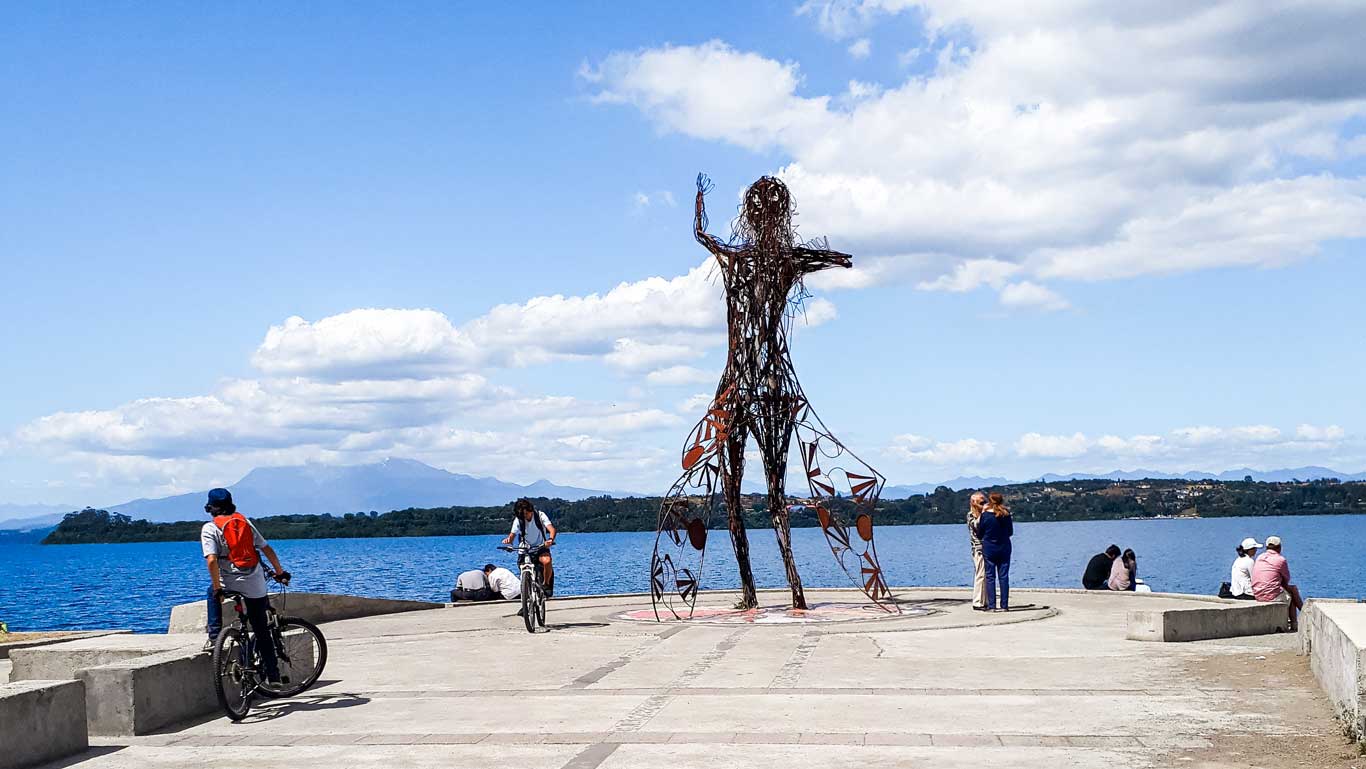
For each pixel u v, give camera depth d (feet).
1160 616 47.73
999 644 47.93
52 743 30.86
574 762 27.99
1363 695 27.63
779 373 61.93
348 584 231.91
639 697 36.73
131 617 160.86
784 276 61.26
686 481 62.90
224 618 43.32
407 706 36.60
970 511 64.03
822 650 46.96
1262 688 36.32
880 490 64.03
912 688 37.17
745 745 29.25
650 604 75.56
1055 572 242.17
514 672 43.29
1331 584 204.13
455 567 335.67
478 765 28.09
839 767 26.81
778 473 63.41
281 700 38.68
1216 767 26.35
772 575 231.50
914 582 205.67
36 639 61.62
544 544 58.59
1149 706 33.55
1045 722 31.45
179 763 29.94
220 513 37.83
